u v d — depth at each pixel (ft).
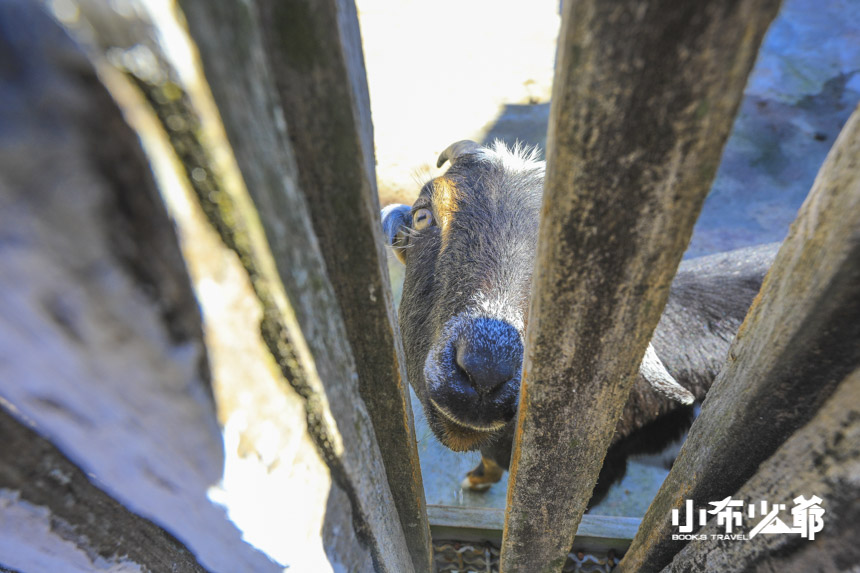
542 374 3.60
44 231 1.29
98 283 1.44
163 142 1.40
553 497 4.98
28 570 2.96
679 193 2.39
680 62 1.94
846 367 2.80
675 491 4.79
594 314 3.07
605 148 2.29
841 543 3.18
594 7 1.88
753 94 25.40
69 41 1.14
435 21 36.73
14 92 1.14
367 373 3.59
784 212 20.47
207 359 1.87
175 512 2.65
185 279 1.63
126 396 1.80
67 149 1.23
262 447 2.36
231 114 1.63
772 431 3.42
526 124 27.25
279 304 2.04
